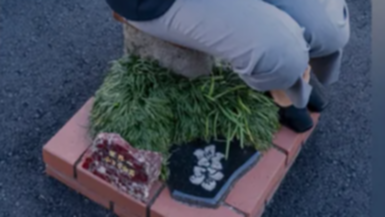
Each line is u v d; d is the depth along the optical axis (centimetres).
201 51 188
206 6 170
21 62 248
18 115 229
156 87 201
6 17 265
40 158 217
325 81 220
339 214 211
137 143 194
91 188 202
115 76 207
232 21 169
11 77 242
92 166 196
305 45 178
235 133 202
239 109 204
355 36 270
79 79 244
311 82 217
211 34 172
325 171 222
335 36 191
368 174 222
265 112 207
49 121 229
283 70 173
